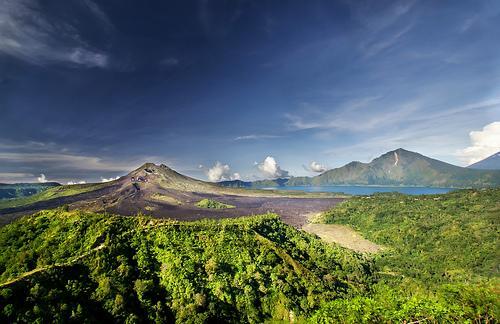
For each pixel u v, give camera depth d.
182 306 85.94
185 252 106.88
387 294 68.00
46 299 69.25
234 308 93.19
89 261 88.38
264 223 178.25
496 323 52.91
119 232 107.62
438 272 161.00
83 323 69.06
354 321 57.16
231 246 118.44
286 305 97.56
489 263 160.50
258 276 105.25
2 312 62.16
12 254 94.69
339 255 167.38
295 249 157.62
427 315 54.12
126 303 79.94
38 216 115.44
